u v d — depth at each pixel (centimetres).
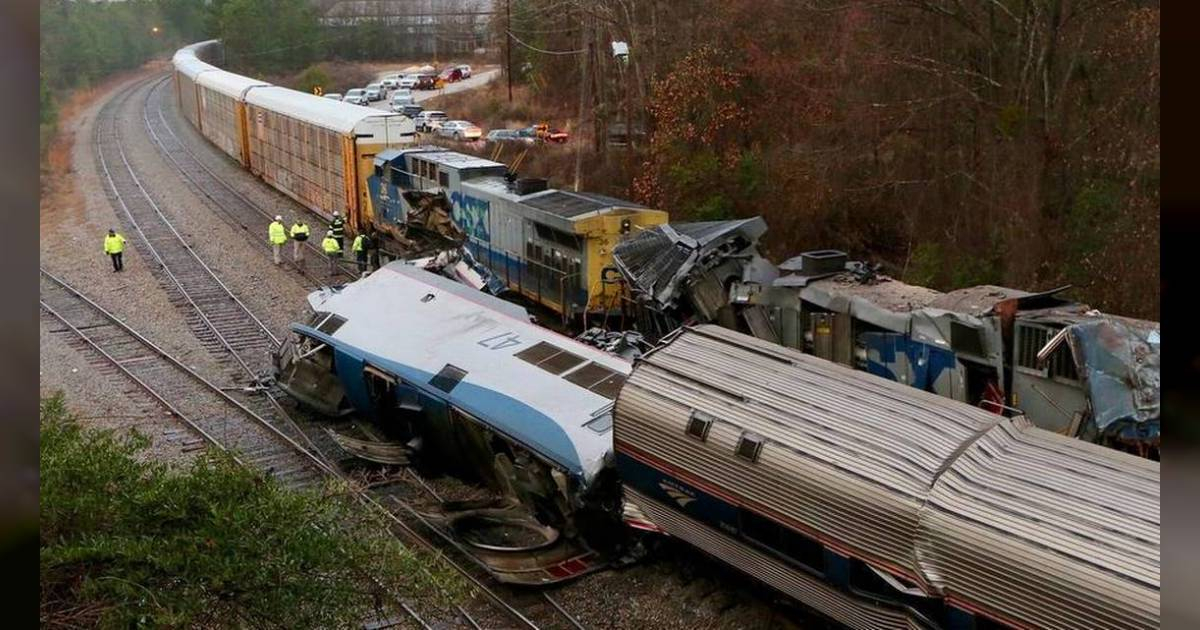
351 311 1833
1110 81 2177
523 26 5922
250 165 4288
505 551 1338
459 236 2459
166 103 6931
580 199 2331
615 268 2152
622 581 1313
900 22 2681
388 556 920
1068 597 842
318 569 862
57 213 3684
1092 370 1329
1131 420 1288
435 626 1175
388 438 1744
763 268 1938
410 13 10238
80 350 2205
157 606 762
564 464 1312
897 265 2634
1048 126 2191
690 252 1933
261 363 2130
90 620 755
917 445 1037
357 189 3138
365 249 2816
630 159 3431
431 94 7162
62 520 828
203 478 863
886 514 984
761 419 1135
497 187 2580
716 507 1158
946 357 1541
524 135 4641
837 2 2877
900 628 996
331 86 7450
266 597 816
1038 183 2192
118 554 778
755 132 3094
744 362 1258
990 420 1073
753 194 2928
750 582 1254
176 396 1927
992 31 2364
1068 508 902
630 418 1234
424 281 1872
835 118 2828
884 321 1633
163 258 3002
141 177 4303
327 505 911
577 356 1525
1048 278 2148
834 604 1073
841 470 1032
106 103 6994
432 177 2825
